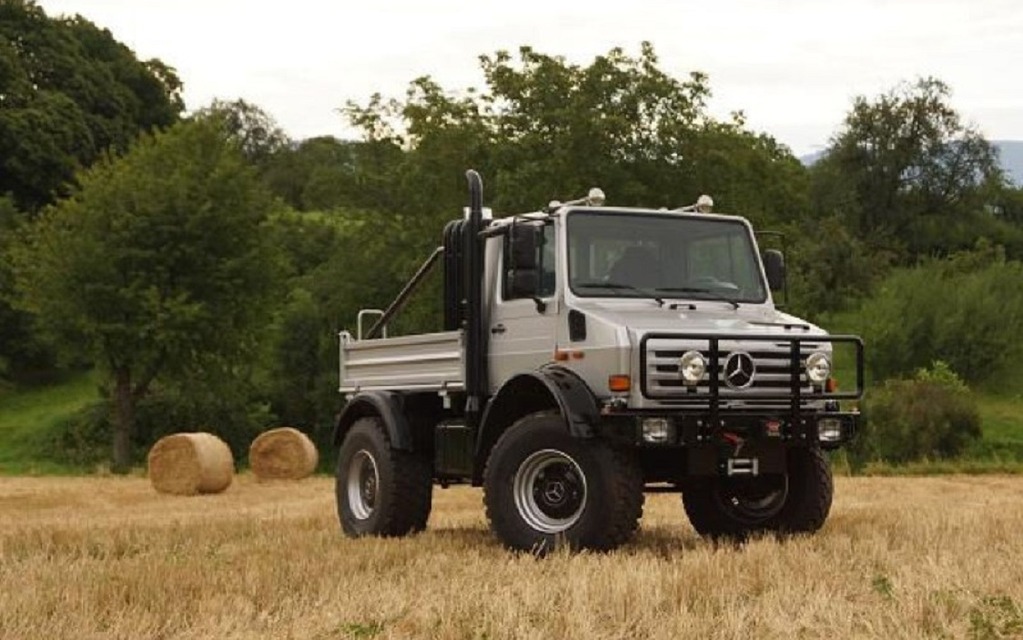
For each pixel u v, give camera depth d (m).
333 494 23.83
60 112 73.44
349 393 13.86
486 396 11.78
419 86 46.16
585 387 10.59
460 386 11.94
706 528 12.50
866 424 46.19
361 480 13.31
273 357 53.31
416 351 12.66
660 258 11.52
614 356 10.53
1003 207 106.06
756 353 10.81
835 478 28.56
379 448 12.82
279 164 103.19
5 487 26.52
